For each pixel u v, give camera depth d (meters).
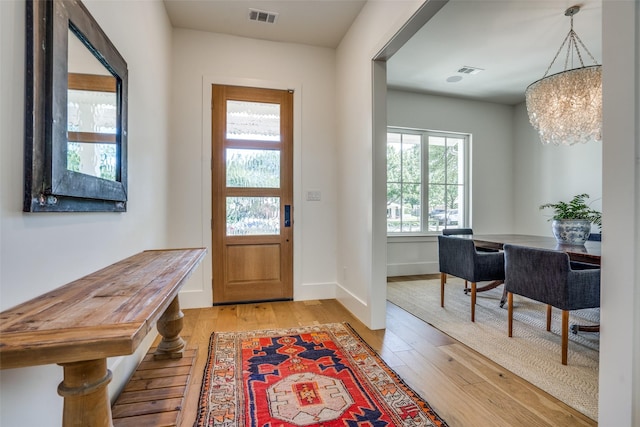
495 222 5.17
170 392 1.63
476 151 5.05
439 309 3.18
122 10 1.73
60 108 1.03
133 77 1.92
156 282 1.15
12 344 0.65
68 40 1.09
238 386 1.79
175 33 3.19
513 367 2.01
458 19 2.80
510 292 2.48
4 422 0.83
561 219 2.86
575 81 2.65
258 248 3.44
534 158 4.93
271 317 2.96
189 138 3.22
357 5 2.81
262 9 2.88
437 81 4.27
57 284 1.08
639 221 0.94
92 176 1.28
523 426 1.47
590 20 2.81
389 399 1.67
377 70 2.65
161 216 2.74
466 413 1.56
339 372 1.94
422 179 4.92
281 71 3.46
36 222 0.96
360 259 2.92
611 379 1.00
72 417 0.80
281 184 3.49
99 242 1.42
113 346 0.68
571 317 2.92
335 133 3.63
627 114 0.96
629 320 0.96
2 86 0.83
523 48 3.34
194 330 2.63
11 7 0.86
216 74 3.28
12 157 0.86
